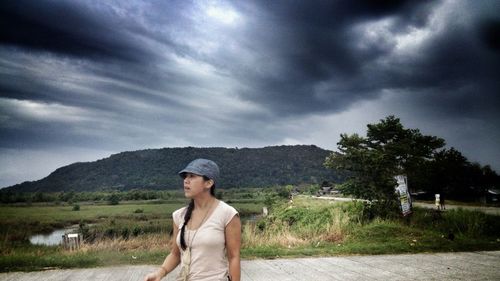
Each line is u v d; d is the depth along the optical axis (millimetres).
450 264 8156
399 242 10586
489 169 41562
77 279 6809
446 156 40344
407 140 20125
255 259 8750
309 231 12719
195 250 2629
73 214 109875
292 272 7441
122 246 11156
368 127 19734
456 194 40188
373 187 15492
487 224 14211
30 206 162750
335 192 57062
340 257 8938
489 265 8062
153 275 2807
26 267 7680
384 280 6816
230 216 2670
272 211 42719
